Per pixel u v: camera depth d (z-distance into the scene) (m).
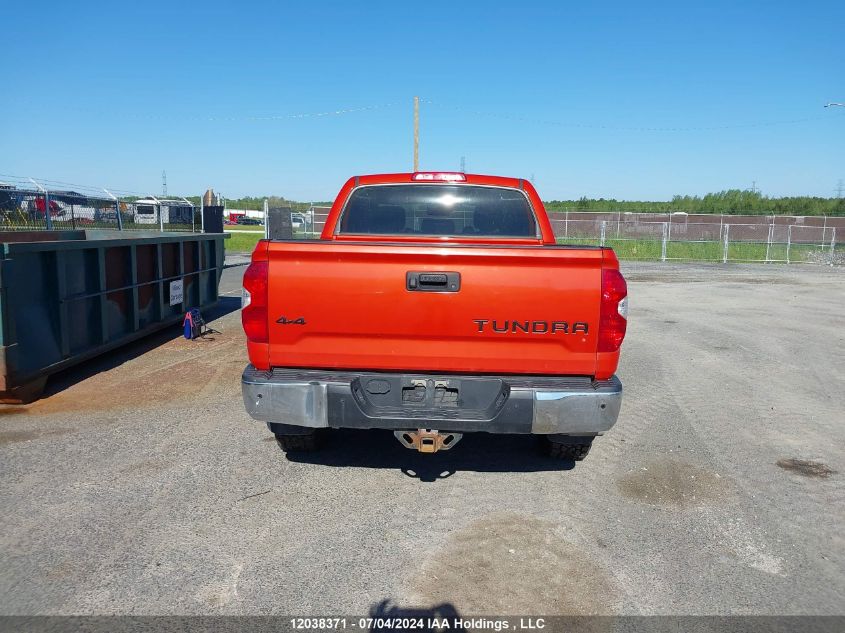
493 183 5.05
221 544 3.57
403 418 3.73
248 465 4.73
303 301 3.76
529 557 3.49
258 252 3.76
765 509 4.13
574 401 3.68
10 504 4.00
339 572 3.31
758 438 5.54
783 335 10.99
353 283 3.73
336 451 5.05
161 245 8.82
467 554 3.51
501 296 3.69
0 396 5.96
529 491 4.37
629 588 3.21
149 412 5.91
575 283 3.69
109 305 7.42
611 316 3.70
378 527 3.81
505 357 3.76
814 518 4.02
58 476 4.45
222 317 11.66
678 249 36.31
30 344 5.92
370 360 3.80
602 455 5.07
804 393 7.11
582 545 3.63
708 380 7.65
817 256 35.09
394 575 3.29
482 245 3.66
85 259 6.84
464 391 3.83
